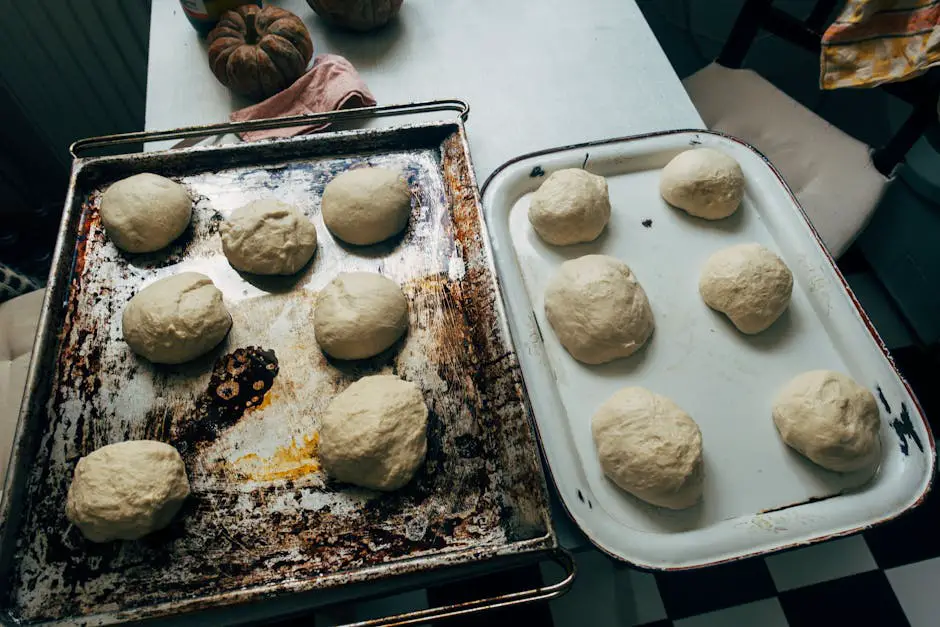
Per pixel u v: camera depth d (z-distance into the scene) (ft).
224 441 2.87
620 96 4.13
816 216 4.27
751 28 4.46
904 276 5.48
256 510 2.72
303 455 2.85
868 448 2.77
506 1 4.65
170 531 2.68
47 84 5.08
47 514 2.68
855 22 3.44
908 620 4.39
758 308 3.09
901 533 4.67
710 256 3.42
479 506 2.74
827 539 2.61
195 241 3.34
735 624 4.40
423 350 3.09
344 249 3.36
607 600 4.45
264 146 3.43
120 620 2.24
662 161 3.69
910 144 3.96
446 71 4.23
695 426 2.85
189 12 4.00
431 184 3.52
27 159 5.52
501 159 3.83
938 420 5.25
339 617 4.21
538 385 2.96
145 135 3.28
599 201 3.33
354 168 3.55
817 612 4.43
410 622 2.23
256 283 3.26
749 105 4.67
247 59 3.67
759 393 3.07
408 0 4.63
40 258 5.80
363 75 4.19
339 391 2.99
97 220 3.33
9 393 3.75
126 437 2.85
